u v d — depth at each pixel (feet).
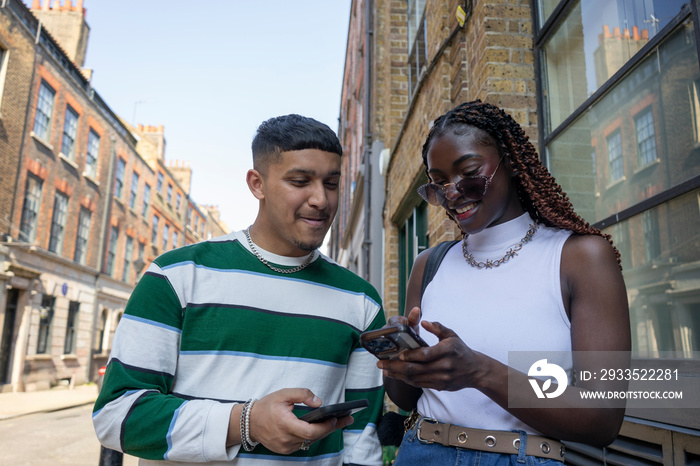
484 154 3.92
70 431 25.62
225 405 3.97
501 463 3.52
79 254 57.00
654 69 5.98
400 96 22.00
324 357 4.63
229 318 4.43
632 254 6.34
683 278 5.36
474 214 3.97
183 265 4.52
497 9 9.44
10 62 42.24
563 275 3.67
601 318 3.38
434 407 4.03
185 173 114.93
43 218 48.49
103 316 64.23
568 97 8.18
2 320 41.47
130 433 3.96
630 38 6.48
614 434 3.29
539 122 9.01
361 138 33.37
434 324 3.17
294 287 4.76
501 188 4.00
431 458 3.83
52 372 50.31
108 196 62.69
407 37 22.06
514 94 9.09
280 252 4.84
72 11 63.36
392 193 20.74
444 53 12.11
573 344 3.47
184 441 3.88
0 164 41.22
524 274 3.84
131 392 4.08
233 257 4.77
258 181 4.82
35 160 46.68
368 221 26.35
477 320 3.89
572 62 8.04
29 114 45.34
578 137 7.76
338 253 60.54
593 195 7.28
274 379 4.39
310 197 4.44
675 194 5.49
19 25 43.06
